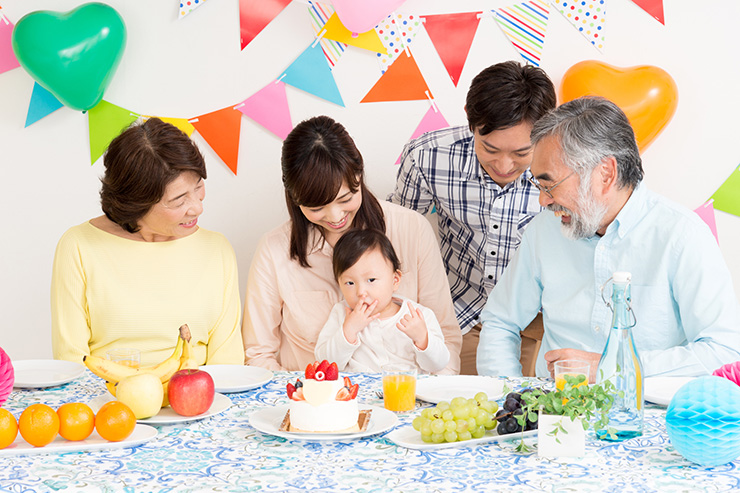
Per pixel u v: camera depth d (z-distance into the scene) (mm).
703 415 1106
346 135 1947
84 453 1205
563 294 1803
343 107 2676
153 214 1846
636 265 1698
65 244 1922
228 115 2680
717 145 2582
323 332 2025
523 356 2299
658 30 2557
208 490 1058
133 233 1957
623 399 1243
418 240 2150
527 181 2207
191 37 2658
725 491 1041
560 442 1163
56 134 2686
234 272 2049
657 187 2635
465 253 2396
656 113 2434
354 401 1288
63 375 1618
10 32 2615
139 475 1112
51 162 2701
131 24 2639
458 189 2287
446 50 2613
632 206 1664
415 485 1066
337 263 1990
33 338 2781
